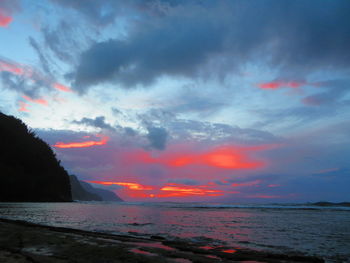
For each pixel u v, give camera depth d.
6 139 147.38
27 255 11.12
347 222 40.75
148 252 13.20
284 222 39.66
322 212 78.44
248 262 12.37
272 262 12.44
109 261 10.89
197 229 27.70
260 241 20.36
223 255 13.58
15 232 18.44
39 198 143.00
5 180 128.38
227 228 29.45
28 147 156.50
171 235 22.39
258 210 88.94
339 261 13.77
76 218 38.47
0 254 11.23
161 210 72.44
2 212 47.62
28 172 147.38
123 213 53.72
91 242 15.71
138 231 24.62
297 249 17.20
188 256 12.44
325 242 20.33
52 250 12.87
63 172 175.88
